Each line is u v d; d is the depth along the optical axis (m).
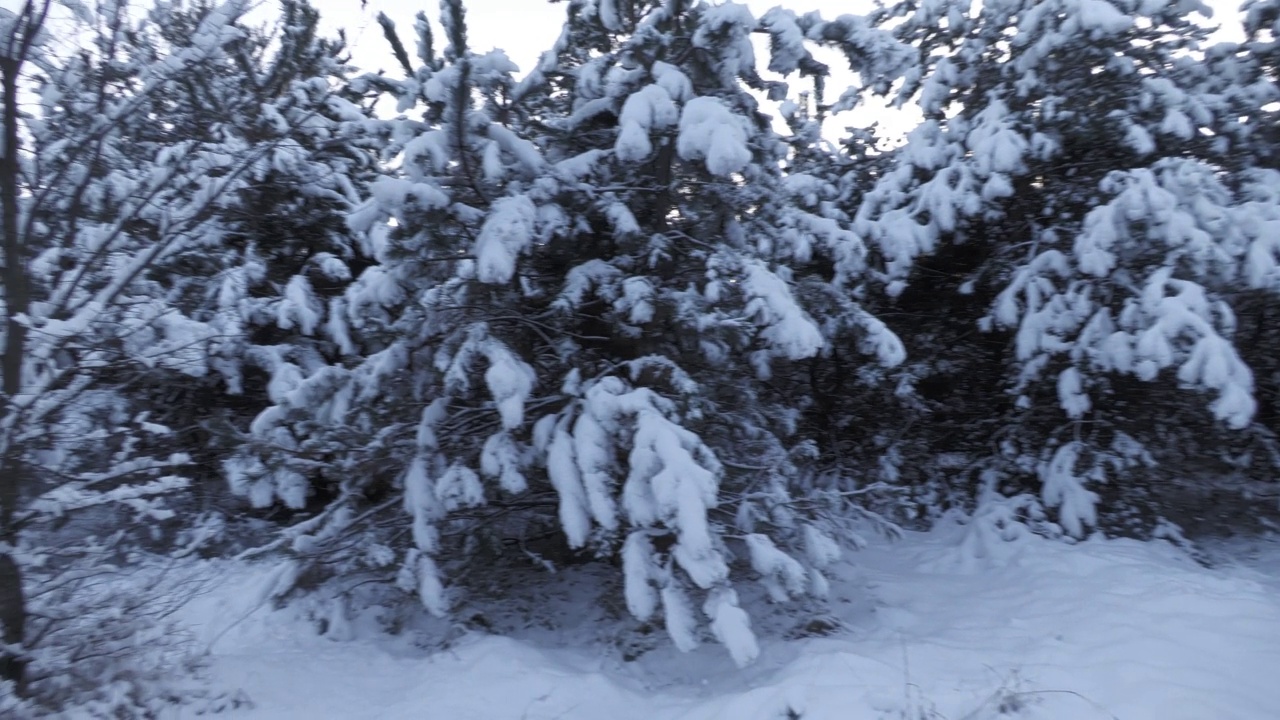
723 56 7.00
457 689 5.51
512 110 7.09
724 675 6.08
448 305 6.55
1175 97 8.62
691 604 5.73
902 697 4.70
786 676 5.38
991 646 5.88
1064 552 8.02
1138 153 8.60
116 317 5.38
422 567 6.30
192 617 6.73
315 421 6.92
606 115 7.37
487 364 6.47
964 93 10.48
